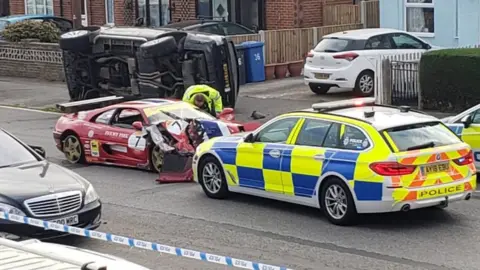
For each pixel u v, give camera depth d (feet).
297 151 38.40
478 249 33.37
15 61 97.91
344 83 72.54
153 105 51.06
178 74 68.54
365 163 35.50
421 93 65.92
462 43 81.10
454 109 64.39
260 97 75.66
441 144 36.29
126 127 51.19
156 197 44.19
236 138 42.57
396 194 34.88
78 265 14.30
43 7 118.62
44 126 68.74
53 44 93.61
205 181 43.62
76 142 53.36
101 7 111.34
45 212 33.40
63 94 84.64
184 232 37.17
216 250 34.19
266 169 39.88
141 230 37.68
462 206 40.42
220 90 67.51
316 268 31.35
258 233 36.60
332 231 36.50
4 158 36.88
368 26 94.43
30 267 14.25
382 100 68.80
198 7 98.84
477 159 44.27
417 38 75.41
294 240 35.27
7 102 81.51
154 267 32.17
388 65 68.28
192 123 48.75
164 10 103.24
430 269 30.89
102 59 73.15
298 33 88.17
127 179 48.96
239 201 42.75
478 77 62.54
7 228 32.48
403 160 35.01
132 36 70.69
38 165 36.70
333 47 73.56
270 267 22.57
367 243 34.50
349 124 36.96
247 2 94.89
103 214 40.75
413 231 36.19
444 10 81.82
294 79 86.02
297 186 38.60
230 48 68.13
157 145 48.44
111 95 73.31
